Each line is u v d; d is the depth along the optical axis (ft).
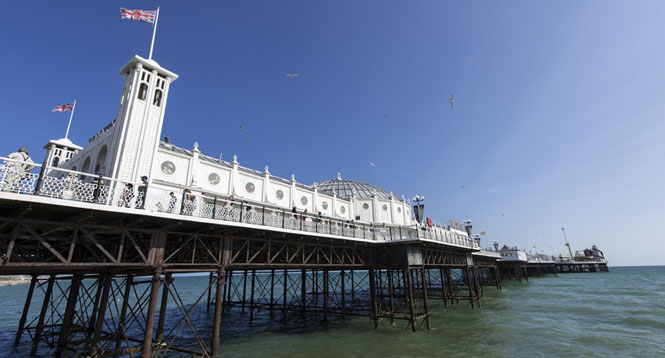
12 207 37.81
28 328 70.79
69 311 59.67
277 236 65.31
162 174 84.89
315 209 133.49
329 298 152.56
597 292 170.30
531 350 64.85
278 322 96.63
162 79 78.07
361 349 65.92
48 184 37.45
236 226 52.90
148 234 53.72
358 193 172.04
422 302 134.62
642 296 151.53
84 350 59.36
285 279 101.86
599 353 62.90
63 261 37.99
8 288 268.62
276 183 118.93
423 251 95.14
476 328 83.66
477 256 158.92
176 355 63.05
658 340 72.02
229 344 71.46
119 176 64.95
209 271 53.88
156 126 73.46
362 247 87.76
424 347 66.85
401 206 173.37
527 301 134.72
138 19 77.20
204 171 95.76
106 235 55.47
